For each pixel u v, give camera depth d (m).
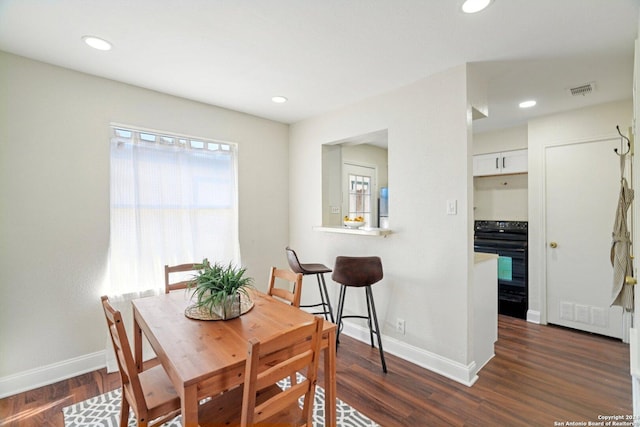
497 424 1.88
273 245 3.78
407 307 2.70
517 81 2.60
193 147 3.12
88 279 2.49
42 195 2.29
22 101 2.22
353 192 5.00
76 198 2.44
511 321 3.63
